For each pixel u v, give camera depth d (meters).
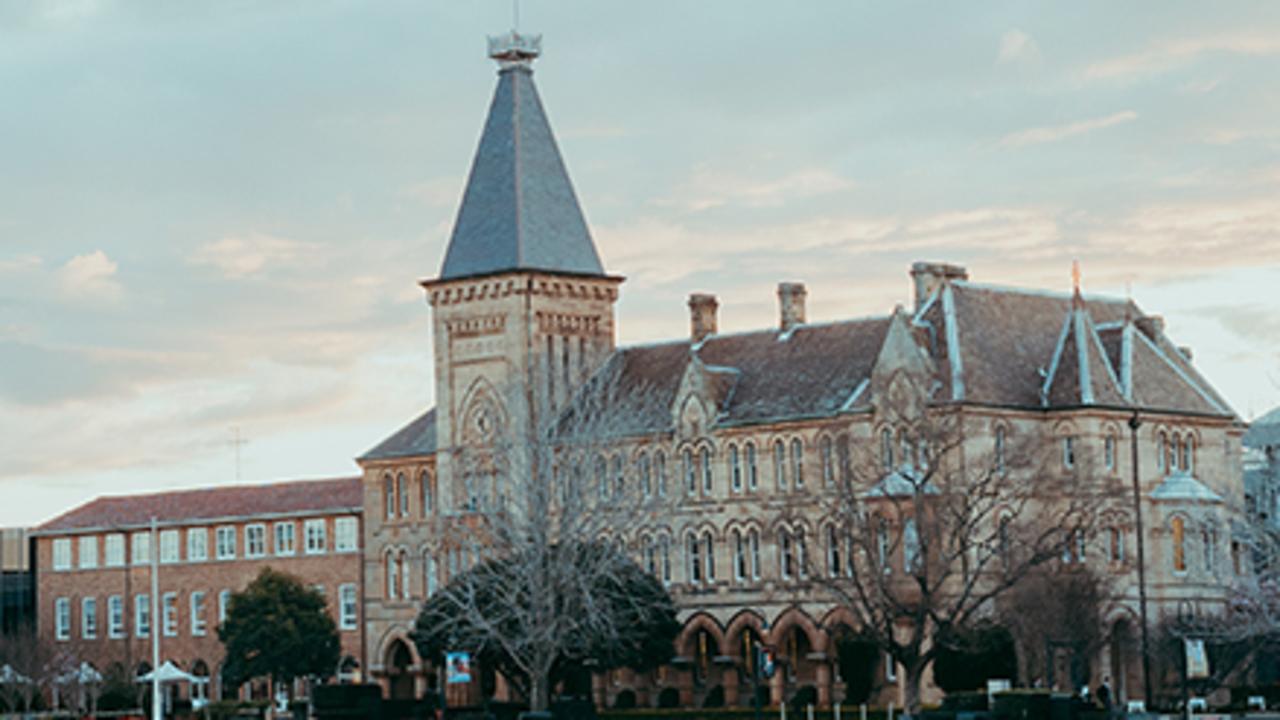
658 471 179.38
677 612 167.50
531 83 189.75
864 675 163.88
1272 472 160.50
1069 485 157.50
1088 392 167.50
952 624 140.25
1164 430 172.00
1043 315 175.62
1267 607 147.62
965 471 152.75
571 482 160.12
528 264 184.62
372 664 198.88
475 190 188.75
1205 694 158.12
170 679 174.38
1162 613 167.38
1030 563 140.75
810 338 179.00
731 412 176.25
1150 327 180.88
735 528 174.50
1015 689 143.75
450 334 188.62
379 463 199.38
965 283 171.62
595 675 181.62
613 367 188.00
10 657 198.75
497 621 155.25
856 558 162.25
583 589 153.62
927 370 165.25
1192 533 168.00
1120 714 140.00
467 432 187.38
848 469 149.38
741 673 174.62
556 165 189.12
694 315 186.62
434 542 188.88
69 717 179.88
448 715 164.25
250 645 196.75
